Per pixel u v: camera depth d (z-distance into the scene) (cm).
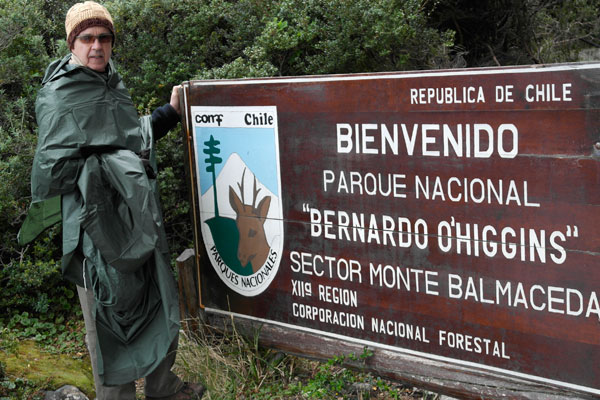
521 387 293
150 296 314
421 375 324
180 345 399
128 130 316
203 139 385
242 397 369
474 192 290
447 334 311
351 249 337
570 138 260
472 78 281
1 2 549
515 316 288
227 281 394
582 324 270
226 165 379
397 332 329
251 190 371
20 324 445
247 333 391
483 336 300
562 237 269
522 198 277
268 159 360
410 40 642
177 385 347
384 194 319
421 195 307
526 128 271
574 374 275
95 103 303
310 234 351
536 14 1039
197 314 411
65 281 477
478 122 283
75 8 307
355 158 326
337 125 329
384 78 308
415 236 313
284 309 372
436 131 297
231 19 585
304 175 347
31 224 317
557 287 274
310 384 367
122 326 312
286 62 587
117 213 300
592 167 257
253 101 358
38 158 296
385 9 580
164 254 319
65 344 423
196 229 402
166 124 387
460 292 303
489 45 941
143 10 556
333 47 564
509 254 285
